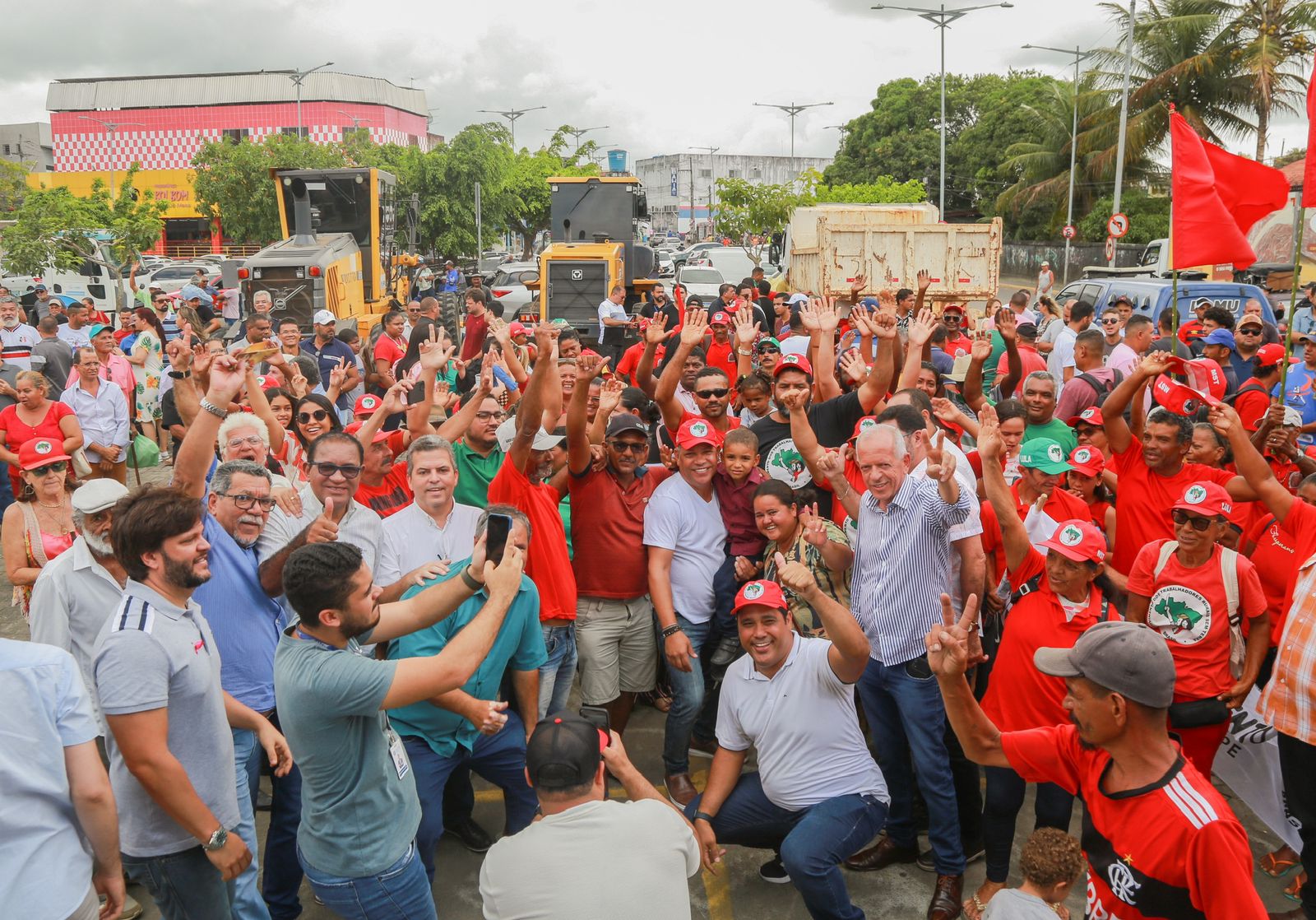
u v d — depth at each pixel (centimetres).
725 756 441
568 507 608
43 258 2625
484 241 4238
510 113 4847
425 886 356
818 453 549
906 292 1179
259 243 4372
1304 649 408
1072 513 523
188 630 342
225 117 6462
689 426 537
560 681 531
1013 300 1240
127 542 331
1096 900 292
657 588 532
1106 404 556
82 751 293
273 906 431
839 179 6312
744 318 774
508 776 451
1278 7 3503
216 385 419
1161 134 3722
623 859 282
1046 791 442
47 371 1152
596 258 1891
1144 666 262
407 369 1198
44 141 7812
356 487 473
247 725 396
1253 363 869
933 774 450
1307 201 563
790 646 427
